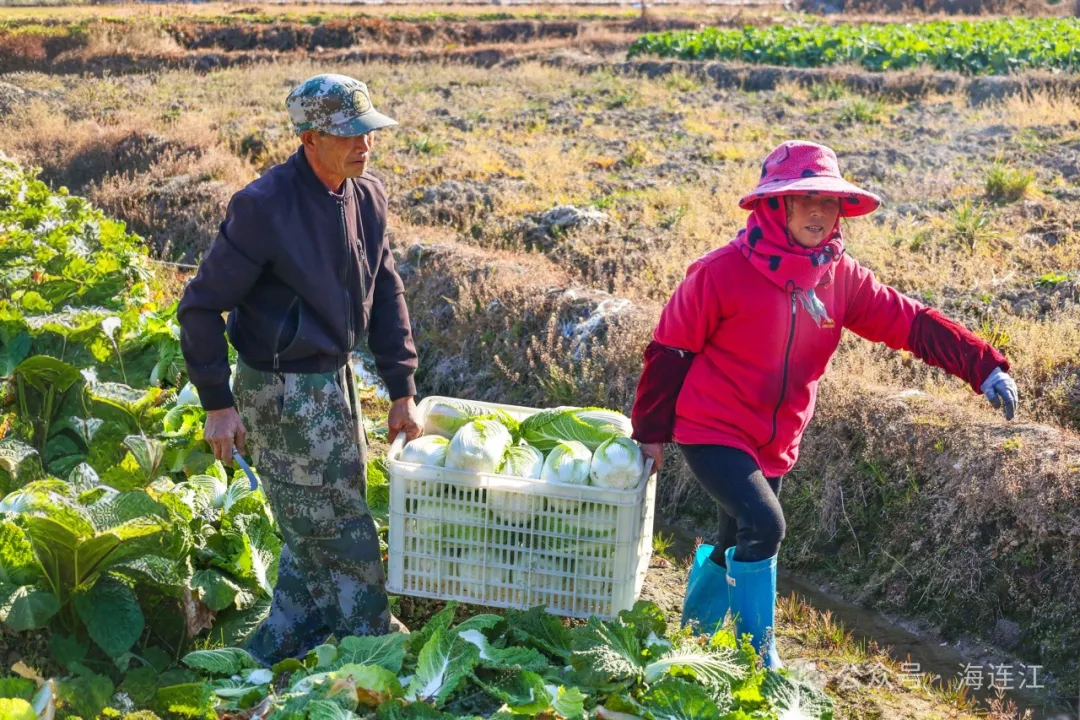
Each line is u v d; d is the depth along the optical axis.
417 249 8.47
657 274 7.91
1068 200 9.30
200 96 17.83
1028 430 5.01
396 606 3.98
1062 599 4.41
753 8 34.88
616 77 18.58
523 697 2.98
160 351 5.54
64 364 4.64
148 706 3.07
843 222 8.95
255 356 3.16
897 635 4.73
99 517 3.23
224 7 32.81
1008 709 4.02
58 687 2.98
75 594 3.27
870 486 5.29
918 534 4.99
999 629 4.55
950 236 8.35
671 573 4.76
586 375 6.51
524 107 15.72
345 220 3.16
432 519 3.48
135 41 24.67
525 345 7.12
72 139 13.90
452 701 3.09
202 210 10.67
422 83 18.34
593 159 11.97
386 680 2.93
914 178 10.34
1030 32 19.47
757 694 3.00
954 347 3.45
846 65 17.98
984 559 4.71
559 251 8.78
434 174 11.48
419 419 3.71
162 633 3.48
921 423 5.22
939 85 15.60
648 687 3.02
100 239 7.76
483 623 3.28
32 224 7.77
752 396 3.33
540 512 3.39
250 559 3.72
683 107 15.27
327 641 3.43
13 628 3.06
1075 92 14.32
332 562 3.33
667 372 3.39
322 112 2.98
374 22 27.94
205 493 4.10
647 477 3.44
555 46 24.73
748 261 3.24
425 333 7.83
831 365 6.00
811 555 5.33
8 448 4.21
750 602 3.31
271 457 3.23
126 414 4.51
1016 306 6.90
